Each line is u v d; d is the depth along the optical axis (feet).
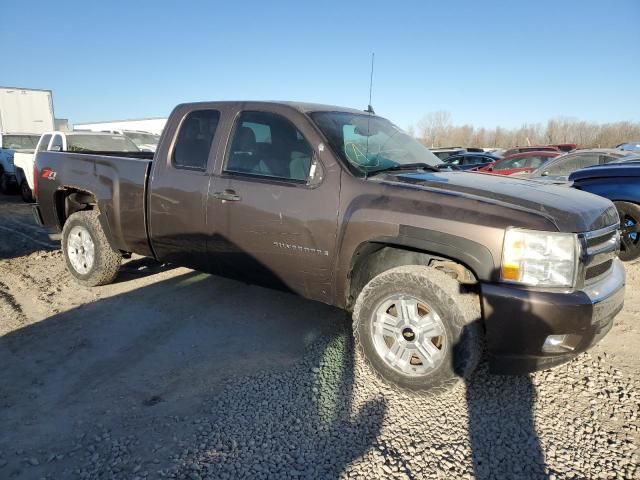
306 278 11.93
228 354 12.37
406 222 10.16
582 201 10.59
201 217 13.42
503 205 9.78
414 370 10.32
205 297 16.51
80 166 16.80
